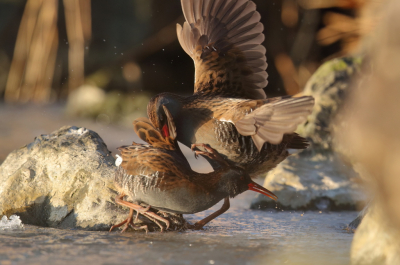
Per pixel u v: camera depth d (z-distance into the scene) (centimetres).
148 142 811
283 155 809
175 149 790
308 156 1196
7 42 3209
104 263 543
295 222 898
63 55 3095
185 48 983
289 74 3166
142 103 2888
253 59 954
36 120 2573
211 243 673
